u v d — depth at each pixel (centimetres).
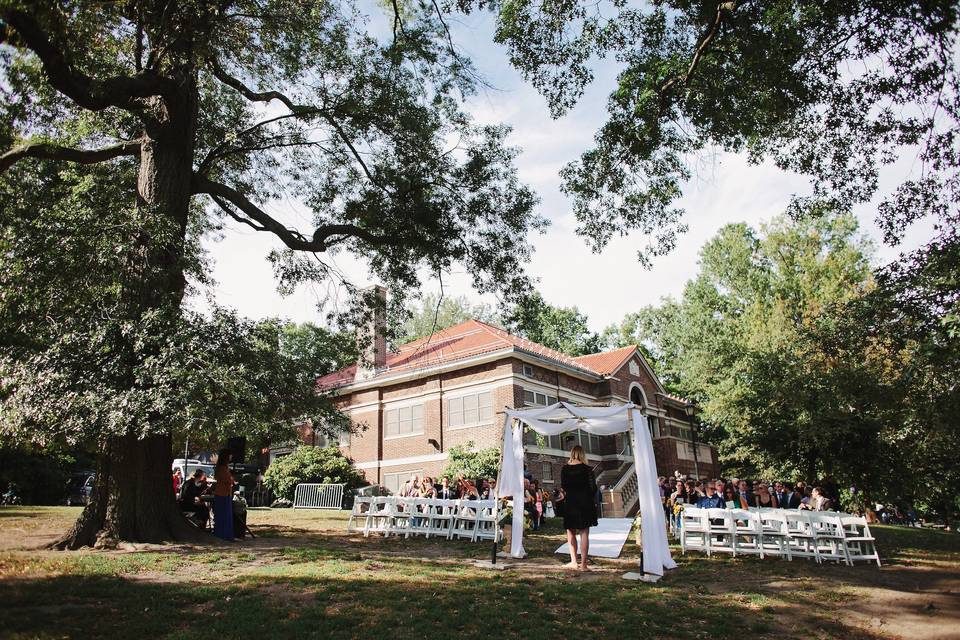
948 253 1372
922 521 4288
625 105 1367
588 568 1072
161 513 1204
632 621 712
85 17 1107
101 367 1041
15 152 1254
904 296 1524
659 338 5975
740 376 2950
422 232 1691
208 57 1287
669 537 1542
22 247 1105
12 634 568
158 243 1166
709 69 1245
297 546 1229
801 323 3059
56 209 1182
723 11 1127
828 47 1176
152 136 1321
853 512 2756
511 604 761
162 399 1002
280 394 1236
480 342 3189
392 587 833
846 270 3597
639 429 1094
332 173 1864
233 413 1070
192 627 635
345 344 1845
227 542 1234
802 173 1366
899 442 2241
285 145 1731
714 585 950
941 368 1557
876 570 1121
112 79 1159
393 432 3256
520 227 1723
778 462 2712
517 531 1188
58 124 1522
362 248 1870
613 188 1490
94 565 900
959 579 1029
